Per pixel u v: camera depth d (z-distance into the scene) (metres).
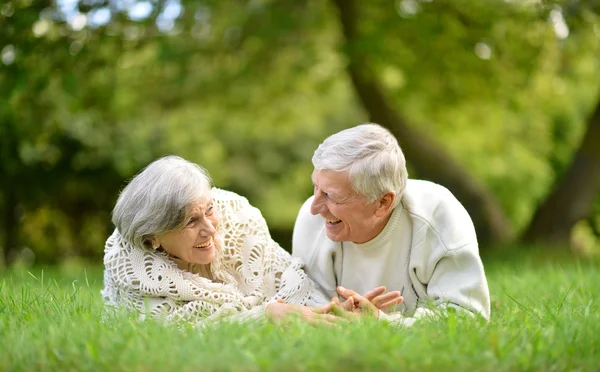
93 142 14.83
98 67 9.95
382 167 3.32
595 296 4.15
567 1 8.87
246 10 11.08
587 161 11.43
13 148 13.44
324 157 3.37
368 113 11.80
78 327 2.98
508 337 2.86
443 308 3.31
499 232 12.25
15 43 8.88
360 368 2.47
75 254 16.64
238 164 22.55
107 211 16.12
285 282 3.65
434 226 3.53
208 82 12.38
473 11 10.45
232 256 3.64
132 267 3.42
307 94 14.45
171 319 3.31
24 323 3.24
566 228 11.48
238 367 2.47
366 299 3.27
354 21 10.73
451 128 14.33
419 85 11.80
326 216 3.48
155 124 16.52
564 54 11.04
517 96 12.26
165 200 3.28
